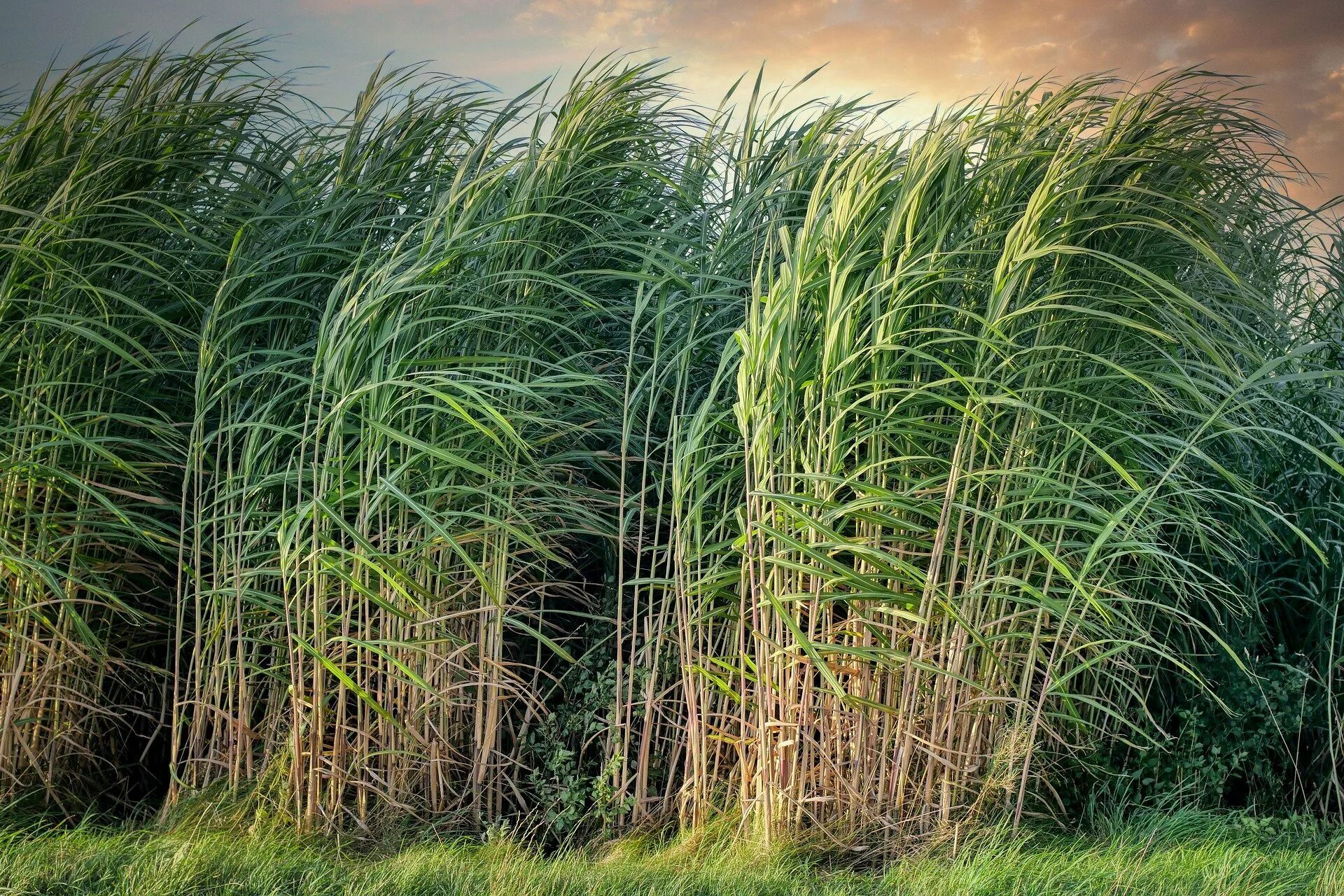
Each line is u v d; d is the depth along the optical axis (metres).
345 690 3.67
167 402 4.31
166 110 3.93
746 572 3.60
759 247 4.33
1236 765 3.98
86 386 3.91
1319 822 3.94
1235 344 3.81
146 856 3.12
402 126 4.45
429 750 3.76
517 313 3.80
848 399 3.54
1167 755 4.06
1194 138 3.75
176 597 3.92
